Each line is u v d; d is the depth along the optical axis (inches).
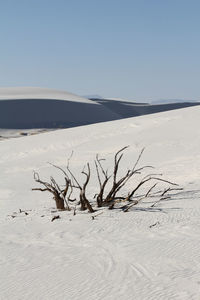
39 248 266.7
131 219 334.6
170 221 319.3
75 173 815.7
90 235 292.2
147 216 344.2
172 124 1269.7
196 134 1099.9
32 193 611.2
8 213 440.8
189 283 186.4
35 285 198.5
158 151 965.8
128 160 900.6
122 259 231.3
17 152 1311.5
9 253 257.4
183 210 360.2
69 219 353.1
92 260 233.1
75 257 241.1
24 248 268.5
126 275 204.4
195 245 246.8
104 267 219.5
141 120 1509.6
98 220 338.6
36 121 7396.7
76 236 292.4
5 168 996.6
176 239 264.1
